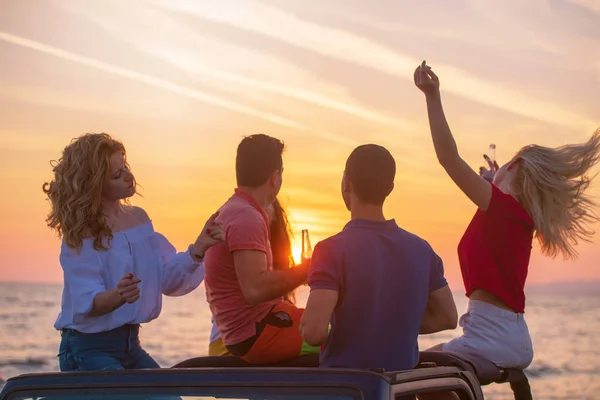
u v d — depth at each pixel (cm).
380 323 346
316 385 281
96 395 300
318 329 338
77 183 414
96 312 403
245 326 396
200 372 293
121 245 423
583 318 6425
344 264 345
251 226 386
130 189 429
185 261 424
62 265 416
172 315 4909
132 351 428
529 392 496
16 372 3638
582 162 477
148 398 294
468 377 353
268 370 287
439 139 450
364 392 276
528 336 484
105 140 423
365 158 360
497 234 475
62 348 420
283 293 380
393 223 359
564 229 479
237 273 385
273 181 407
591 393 3234
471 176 463
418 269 355
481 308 479
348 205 371
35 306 6781
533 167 477
